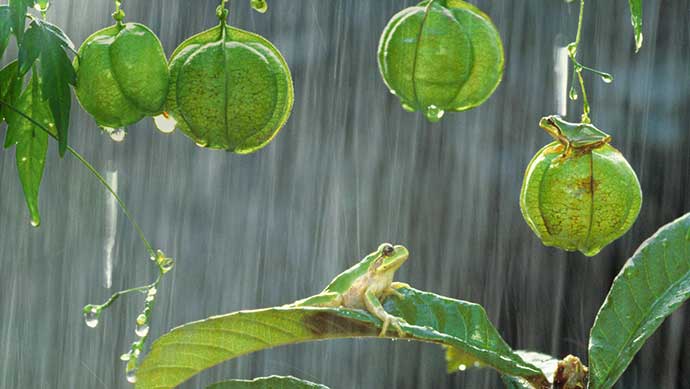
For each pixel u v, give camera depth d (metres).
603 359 2.62
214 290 8.37
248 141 2.32
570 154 2.41
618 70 8.02
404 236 8.42
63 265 8.11
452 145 8.35
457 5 2.25
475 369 8.20
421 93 2.23
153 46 2.28
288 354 8.16
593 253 2.47
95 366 8.10
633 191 2.42
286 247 8.45
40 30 2.31
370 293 2.99
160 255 2.56
